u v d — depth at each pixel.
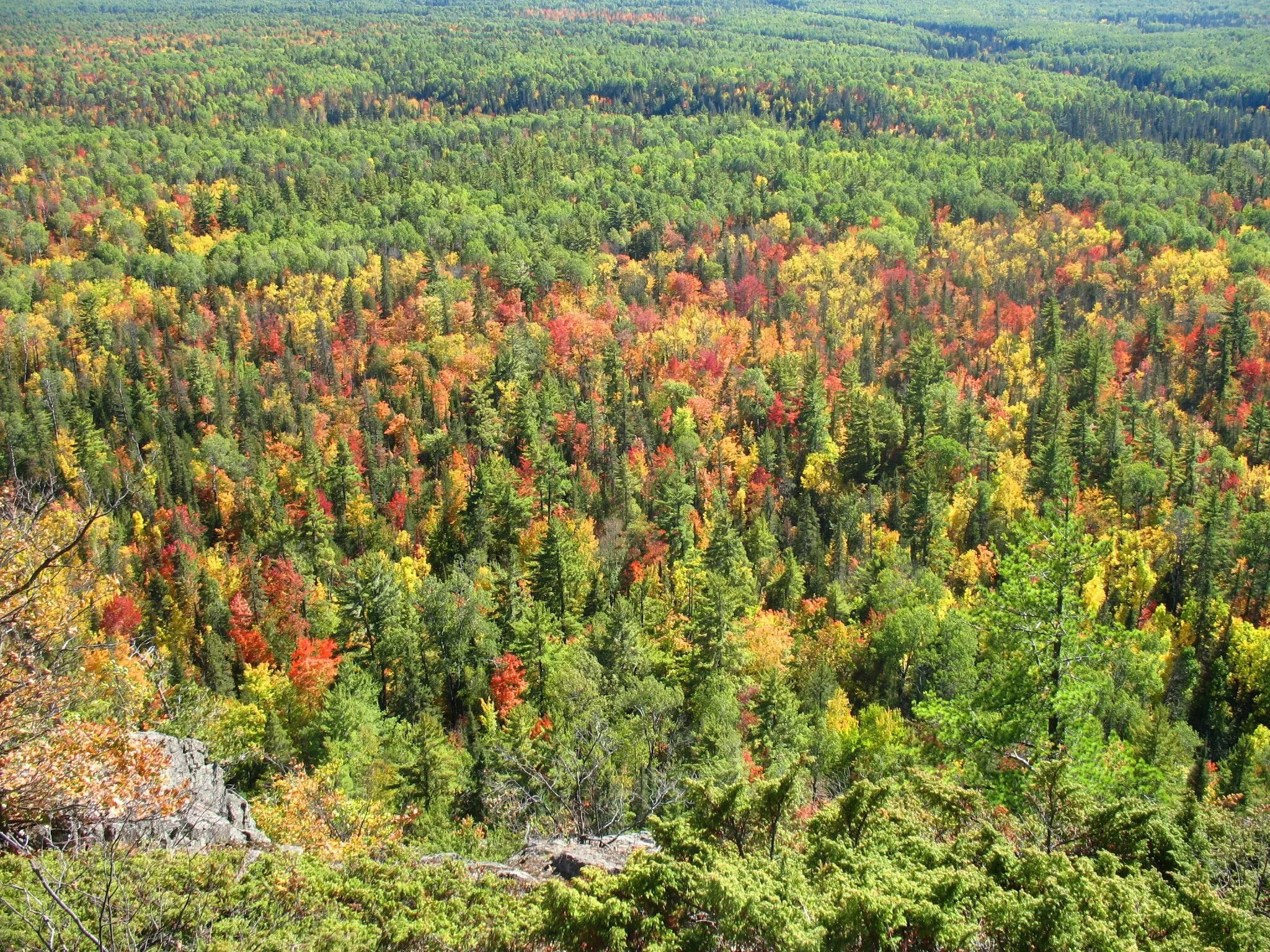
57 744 16.17
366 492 105.12
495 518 91.44
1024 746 21.66
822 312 156.88
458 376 130.12
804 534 92.00
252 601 77.12
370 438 114.00
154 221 183.75
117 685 23.36
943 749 23.55
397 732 44.12
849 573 85.50
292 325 147.62
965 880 14.62
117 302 154.75
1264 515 87.75
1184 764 49.22
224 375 135.75
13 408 113.00
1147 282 167.00
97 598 16.89
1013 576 22.52
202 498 106.56
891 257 179.38
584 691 43.19
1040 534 22.73
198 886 15.08
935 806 18.50
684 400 123.81
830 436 117.62
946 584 87.25
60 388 121.31
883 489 104.31
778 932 13.57
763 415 122.50
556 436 115.25
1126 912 14.22
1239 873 17.41
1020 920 13.70
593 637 57.69
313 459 106.44
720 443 112.75
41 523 15.47
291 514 100.69
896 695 63.19
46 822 16.06
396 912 15.38
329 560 85.44
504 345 135.25
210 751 31.91
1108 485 103.44
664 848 16.61
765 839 17.28
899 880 14.60
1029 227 191.12
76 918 11.17
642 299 161.25
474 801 38.66
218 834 18.97
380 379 136.00
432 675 55.94
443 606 58.81
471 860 20.23
